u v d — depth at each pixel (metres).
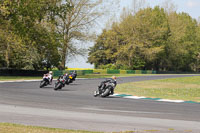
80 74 133.50
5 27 91.69
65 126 20.59
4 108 28.03
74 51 128.88
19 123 20.78
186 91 67.94
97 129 20.11
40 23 101.50
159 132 19.84
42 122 21.64
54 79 94.62
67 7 103.44
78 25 128.62
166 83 94.06
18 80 83.06
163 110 32.22
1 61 115.25
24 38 91.50
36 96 41.78
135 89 66.62
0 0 84.62
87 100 39.50
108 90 44.88
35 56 115.31
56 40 115.31
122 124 22.48
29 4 88.81
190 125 23.30
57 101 36.50
